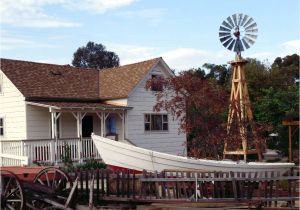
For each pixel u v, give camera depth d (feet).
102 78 97.09
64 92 84.64
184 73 68.13
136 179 41.04
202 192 39.70
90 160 75.56
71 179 42.88
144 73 89.04
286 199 40.04
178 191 40.06
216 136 55.83
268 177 40.11
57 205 40.98
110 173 42.37
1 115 82.94
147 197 40.32
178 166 49.03
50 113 81.46
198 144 56.44
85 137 81.05
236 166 48.73
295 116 67.87
